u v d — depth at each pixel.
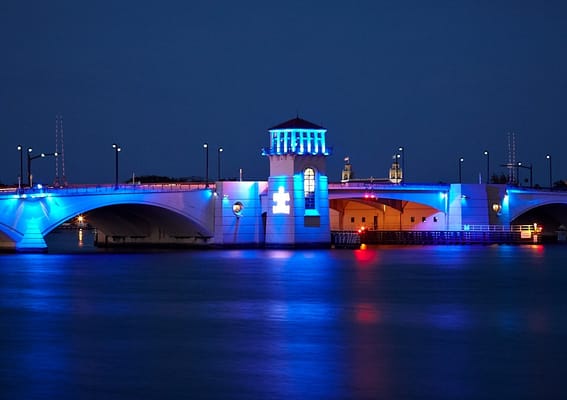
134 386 64.88
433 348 76.88
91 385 65.06
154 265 162.25
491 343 79.00
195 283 128.62
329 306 102.94
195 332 84.62
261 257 185.88
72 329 86.44
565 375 67.62
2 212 184.38
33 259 176.38
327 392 63.38
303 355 74.12
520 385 65.00
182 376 67.44
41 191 187.62
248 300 108.50
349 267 158.62
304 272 147.50
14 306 103.12
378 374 67.88
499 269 154.75
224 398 62.09
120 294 115.00
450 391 63.62
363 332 84.44
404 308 101.25
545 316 94.94
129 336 82.56
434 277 139.12
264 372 68.56
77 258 180.25
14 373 68.38
